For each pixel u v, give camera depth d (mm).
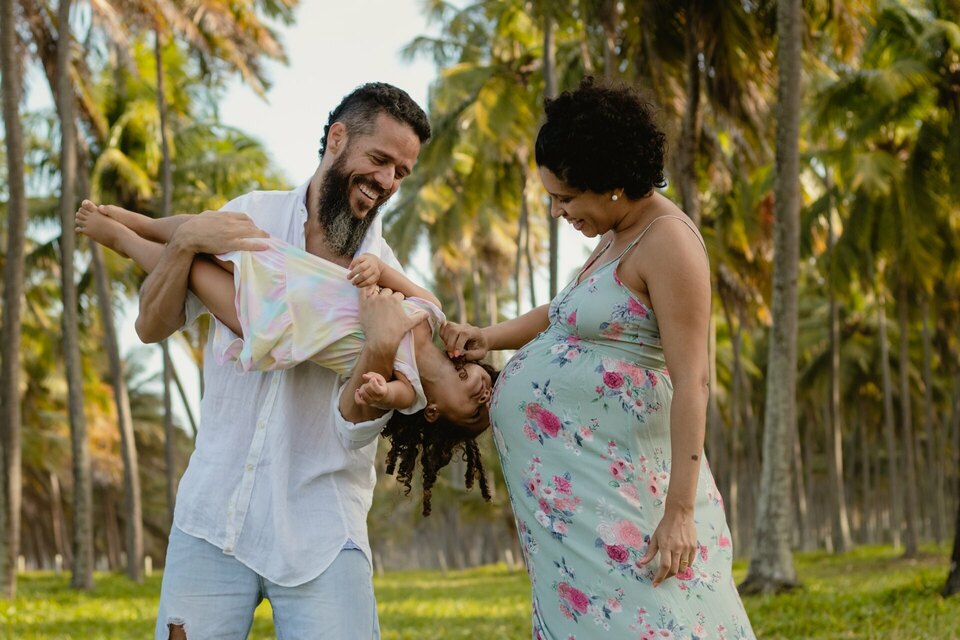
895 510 29000
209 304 3111
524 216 26875
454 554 42594
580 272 3229
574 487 3051
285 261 3084
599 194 2998
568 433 3068
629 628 2943
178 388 26812
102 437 32875
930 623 7930
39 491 38562
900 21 20344
